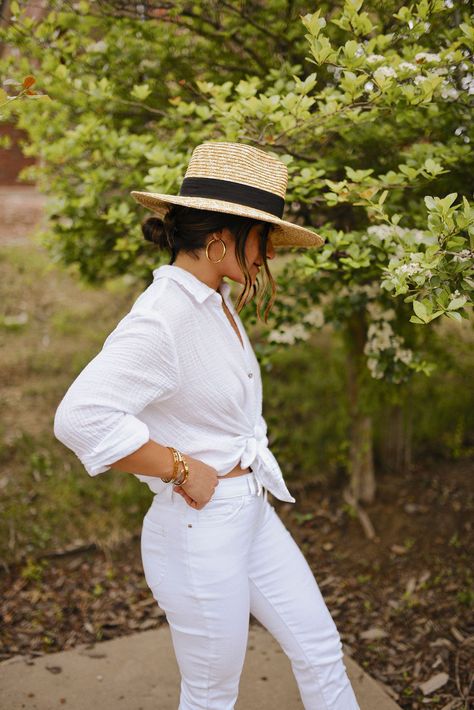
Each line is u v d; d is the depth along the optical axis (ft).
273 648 8.41
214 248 4.96
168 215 5.11
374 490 11.69
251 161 4.98
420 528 10.99
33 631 9.00
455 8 7.07
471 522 10.99
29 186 26.78
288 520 11.57
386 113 7.16
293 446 12.70
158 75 9.14
